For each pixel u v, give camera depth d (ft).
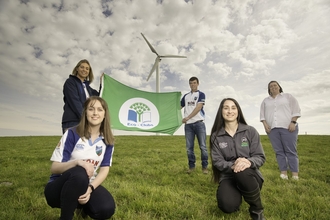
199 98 21.85
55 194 7.42
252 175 9.28
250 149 10.90
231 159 11.04
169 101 25.43
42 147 46.75
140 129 23.80
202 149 21.04
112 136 9.32
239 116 11.25
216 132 11.32
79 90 14.23
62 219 6.97
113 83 23.98
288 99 19.62
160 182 17.49
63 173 7.33
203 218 9.80
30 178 19.16
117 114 23.31
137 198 12.34
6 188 15.57
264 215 10.28
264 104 21.24
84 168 7.41
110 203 7.99
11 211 10.33
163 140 62.85
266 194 13.65
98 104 8.84
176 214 10.37
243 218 9.78
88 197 7.79
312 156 34.37
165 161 29.19
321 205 11.54
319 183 16.72
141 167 24.08
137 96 24.57
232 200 9.45
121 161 28.53
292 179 17.89
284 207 11.11
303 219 9.94
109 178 18.22
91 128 8.93
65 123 13.84
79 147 8.49
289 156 19.12
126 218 9.64
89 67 14.98
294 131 19.19
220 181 10.65
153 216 10.32
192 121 21.61
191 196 13.25
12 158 31.68
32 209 10.98
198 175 19.81
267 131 20.58
